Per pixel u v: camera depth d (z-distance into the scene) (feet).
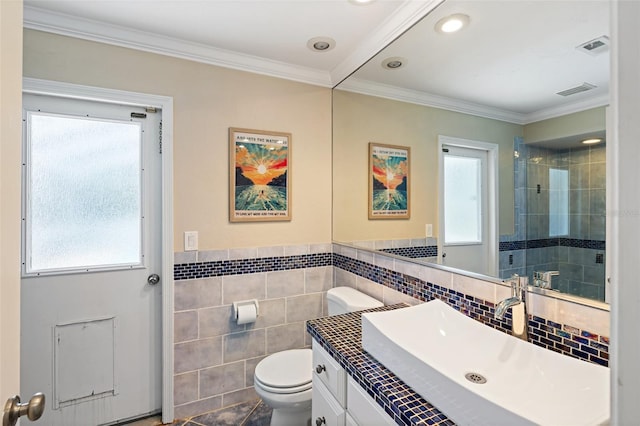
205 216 6.68
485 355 3.60
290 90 7.50
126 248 6.38
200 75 6.63
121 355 6.30
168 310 6.36
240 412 6.70
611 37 1.14
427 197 5.33
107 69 5.91
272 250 7.33
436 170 5.15
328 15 5.45
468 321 4.04
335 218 7.86
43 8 5.27
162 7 5.24
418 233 5.53
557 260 3.49
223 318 6.85
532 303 3.73
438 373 2.79
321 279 7.86
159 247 6.59
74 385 5.96
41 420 5.75
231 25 5.76
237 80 6.97
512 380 3.17
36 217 5.74
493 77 4.22
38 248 5.76
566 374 2.90
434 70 5.09
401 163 5.81
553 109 3.54
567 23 3.42
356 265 7.13
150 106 6.32
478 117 4.41
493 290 4.19
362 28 5.84
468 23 4.50
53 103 5.82
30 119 5.67
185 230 6.50
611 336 1.13
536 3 3.72
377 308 5.60
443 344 4.05
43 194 5.79
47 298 5.79
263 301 7.25
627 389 1.08
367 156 6.72
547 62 3.61
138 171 6.46
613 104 1.13
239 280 7.00
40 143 5.77
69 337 5.93
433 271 5.16
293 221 7.56
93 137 6.14
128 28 5.86
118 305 6.29
